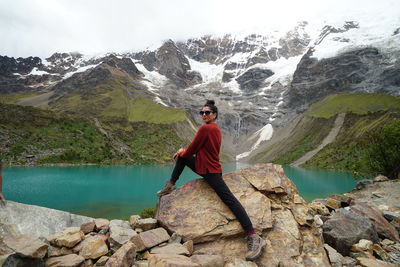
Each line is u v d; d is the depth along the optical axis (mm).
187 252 5895
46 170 119500
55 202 60188
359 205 12156
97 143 179625
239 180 8266
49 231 6859
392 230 10609
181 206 7219
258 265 5977
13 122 159125
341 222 9078
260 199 7609
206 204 7117
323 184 91750
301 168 162625
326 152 178750
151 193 73250
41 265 5223
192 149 6730
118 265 5238
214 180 6574
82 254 5828
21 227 6391
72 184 86375
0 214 6250
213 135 6535
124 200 63594
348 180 102250
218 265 5629
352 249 8227
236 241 6543
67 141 165000
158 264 4938
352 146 164375
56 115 189250
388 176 36031
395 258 8273
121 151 187250
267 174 8523
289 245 6645
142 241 6211
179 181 100000
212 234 6480
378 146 35906
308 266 6367
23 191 71375
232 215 6793
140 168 153125
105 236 6609
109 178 104812
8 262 4801
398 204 17641
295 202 8273
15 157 132375
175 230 6723
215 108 6801
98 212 51531
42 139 155500
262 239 6324
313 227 7723
